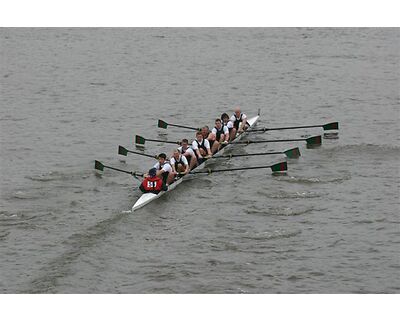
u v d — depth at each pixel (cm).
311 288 3553
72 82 7825
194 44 9675
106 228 4156
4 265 3747
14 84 7725
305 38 9919
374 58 8781
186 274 3672
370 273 3700
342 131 6091
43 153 5512
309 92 7381
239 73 8175
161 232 4131
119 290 3516
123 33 10381
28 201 4538
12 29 10544
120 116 6606
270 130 6116
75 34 10294
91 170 5106
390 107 6806
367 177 4975
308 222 4275
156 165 4719
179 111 6794
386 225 4234
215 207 4481
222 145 5397
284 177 4984
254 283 3594
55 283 3562
